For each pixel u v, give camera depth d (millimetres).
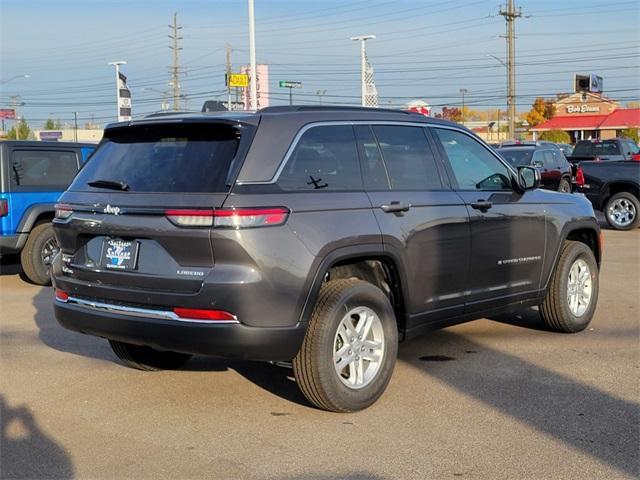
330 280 5234
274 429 4852
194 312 4590
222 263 4551
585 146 23703
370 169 5395
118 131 5422
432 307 5750
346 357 5062
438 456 4375
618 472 4141
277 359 4746
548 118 77250
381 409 5188
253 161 4719
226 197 4551
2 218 10266
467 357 6465
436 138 6043
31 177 10602
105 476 4176
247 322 4559
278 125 4938
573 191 18031
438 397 5414
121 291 4895
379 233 5188
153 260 4781
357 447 4527
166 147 5121
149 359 6121
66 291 5324
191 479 4121
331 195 5020
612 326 7574
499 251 6312
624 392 5477
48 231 10688
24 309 8992
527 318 7984
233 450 4520
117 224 4926
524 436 4664
